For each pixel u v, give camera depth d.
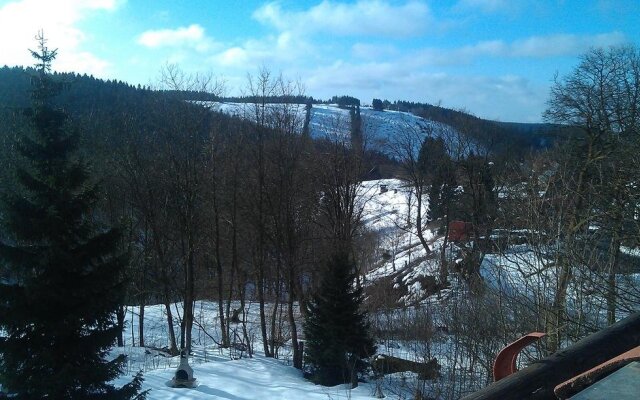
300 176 26.27
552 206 9.17
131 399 10.33
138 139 25.02
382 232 41.97
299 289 25.36
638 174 9.05
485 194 17.97
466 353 13.27
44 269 9.46
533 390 2.19
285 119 25.02
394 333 19.27
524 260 9.44
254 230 26.16
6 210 9.29
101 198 10.27
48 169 9.66
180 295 29.27
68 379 9.23
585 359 2.27
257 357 22.14
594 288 7.80
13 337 9.46
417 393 12.70
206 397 13.25
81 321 9.70
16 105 10.12
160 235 26.59
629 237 8.18
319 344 16.81
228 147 25.62
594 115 20.16
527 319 9.34
